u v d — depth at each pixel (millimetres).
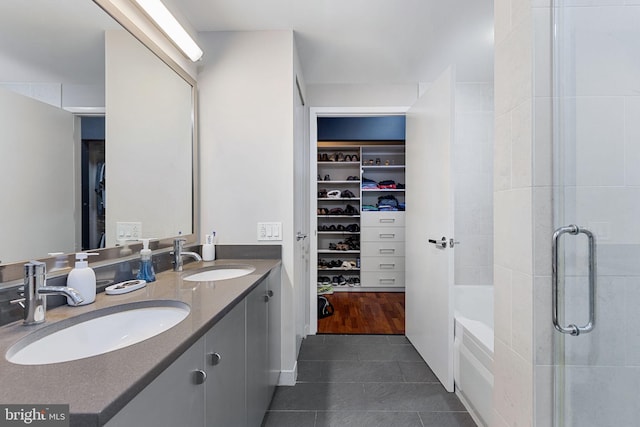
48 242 1068
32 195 1007
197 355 886
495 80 1226
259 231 2117
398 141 4562
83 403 509
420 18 2004
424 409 1862
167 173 1783
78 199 1194
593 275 901
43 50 1051
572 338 953
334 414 1812
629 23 836
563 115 970
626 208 835
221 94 2115
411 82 3004
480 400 1693
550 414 996
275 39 2111
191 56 1915
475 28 2119
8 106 939
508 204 1141
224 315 1029
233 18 1979
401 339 2902
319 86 3055
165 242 1769
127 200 1464
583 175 921
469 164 3023
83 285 1062
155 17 1573
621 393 855
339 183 4844
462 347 1935
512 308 1116
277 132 2105
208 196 2125
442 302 2135
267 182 2111
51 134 1081
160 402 701
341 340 2879
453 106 2039
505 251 1162
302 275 2824
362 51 2416
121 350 716
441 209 2158
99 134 1296
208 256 2033
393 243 4578
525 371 1036
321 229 4758
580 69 926
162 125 1732
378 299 4250
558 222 986
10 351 738
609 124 866
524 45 1031
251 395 1420
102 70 1306
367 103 3037
